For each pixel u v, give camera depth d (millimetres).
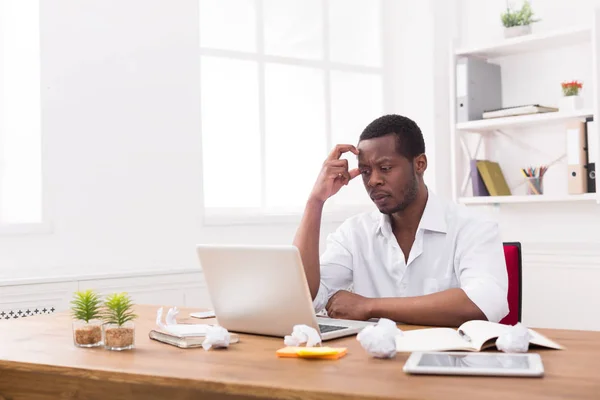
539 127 4070
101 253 3584
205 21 4070
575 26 3678
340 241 2377
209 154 4090
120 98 3639
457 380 1239
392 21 4715
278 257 1665
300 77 4426
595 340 1602
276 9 4320
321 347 1542
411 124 2117
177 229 3832
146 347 1678
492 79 4207
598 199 3570
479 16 4406
